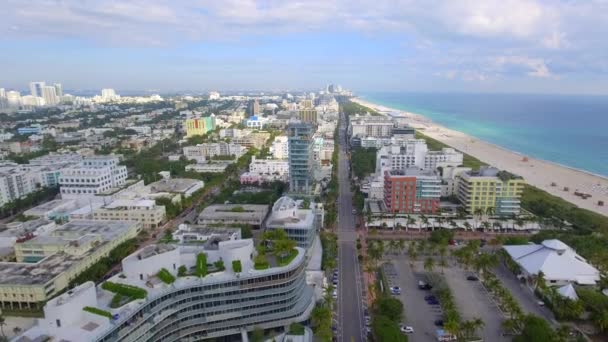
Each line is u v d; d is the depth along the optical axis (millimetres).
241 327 161875
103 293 147000
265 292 162875
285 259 173875
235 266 160500
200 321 156125
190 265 170125
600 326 166250
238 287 158375
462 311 188125
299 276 175000
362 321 181125
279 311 166625
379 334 155500
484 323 171875
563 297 182875
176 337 152000
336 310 190250
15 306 197750
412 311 189250
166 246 167250
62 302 126875
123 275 157375
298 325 159875
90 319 129500
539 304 194875
